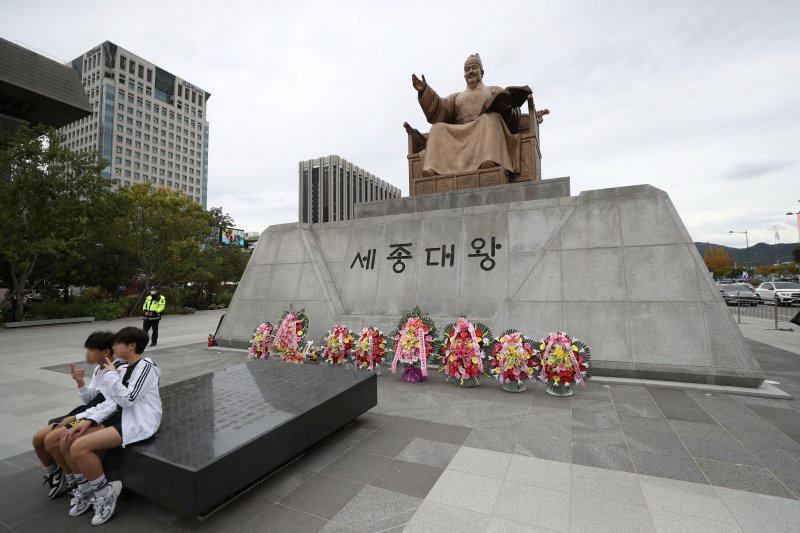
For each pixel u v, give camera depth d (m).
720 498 3.26
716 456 4.02
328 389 4.67
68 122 32.16
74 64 93.62
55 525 3.10
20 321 19.36
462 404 5.81
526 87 10.30
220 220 39.16
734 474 3.65
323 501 3.33
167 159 100.19
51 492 3.50
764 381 6.49
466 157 10.56
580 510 3.13
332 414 4.39
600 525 2.93
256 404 4.14
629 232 7.54
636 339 6.85
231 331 10.76
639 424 4.90
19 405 6.18
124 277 26.61
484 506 3.21
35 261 19.55
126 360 3.57
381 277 9.70
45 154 19.56
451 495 3.38
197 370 8.34
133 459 3.11
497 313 7.93
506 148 10.49
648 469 3.77
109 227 22.42
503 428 4.86
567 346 6.04
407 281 9.35
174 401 4.24
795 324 15.29
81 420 3.29
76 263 22.58
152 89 96.94
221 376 5.29
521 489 3.45
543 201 8.60
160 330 17.09
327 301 9.68
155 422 3.38
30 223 19.20
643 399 5.86
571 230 7.99
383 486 3.55
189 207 30.72
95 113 88.00
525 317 7.71
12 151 18.77
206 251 32.84
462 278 8.84
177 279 28.45
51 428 3.51
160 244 26.69
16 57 27.64
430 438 4.59
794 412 5.26
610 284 7.35
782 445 4.26
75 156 20.58
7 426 5.28
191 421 3.68
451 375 6.77
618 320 7.07
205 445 3.17
